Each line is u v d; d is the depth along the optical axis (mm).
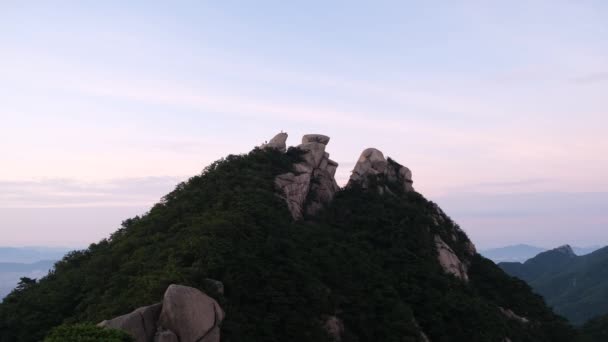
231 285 47625
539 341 78750
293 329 48875
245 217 60219
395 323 58875
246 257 51625
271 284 50906
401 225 81438
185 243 52344
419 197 95250
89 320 46719
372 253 73500
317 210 82312
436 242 84438
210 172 77938
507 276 93312
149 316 38500
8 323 57000
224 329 42438
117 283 52906
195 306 39969
